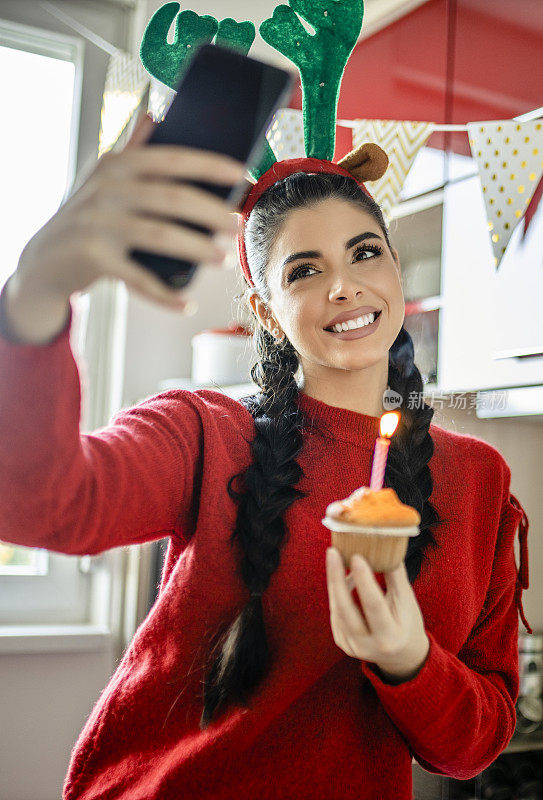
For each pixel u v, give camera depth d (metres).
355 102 2.13
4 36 2.15
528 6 1.63
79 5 2.21
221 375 1.99
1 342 0.53
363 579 0.61
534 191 1.38
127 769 0.83
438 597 0.90
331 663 0.84
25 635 1.98
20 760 1.97
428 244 1.88
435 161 1.82
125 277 0.44
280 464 0.87
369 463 0.93
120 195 0.44
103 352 2.29
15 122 2.16
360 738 0.83
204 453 0.86
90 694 2.05
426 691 0.71
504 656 0.98
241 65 0.51
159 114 1.18
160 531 0.83
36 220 2.17
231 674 0.79
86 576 2.21
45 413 0.55
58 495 0.59
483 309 1.65
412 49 1.96
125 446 0.75
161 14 1.06
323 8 1.12
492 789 1.65
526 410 1.58
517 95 1.64
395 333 0.94
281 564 0.85
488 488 1.00
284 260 0.94
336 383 0.96
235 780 0.80
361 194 0.97
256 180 1.09
